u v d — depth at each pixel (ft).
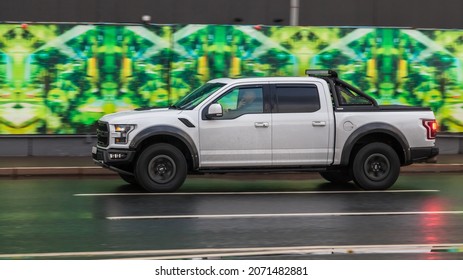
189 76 59.26
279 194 43.60
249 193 43.91
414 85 61.46
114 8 60.59
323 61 60.44
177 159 43.45
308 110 44.47
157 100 59.06
